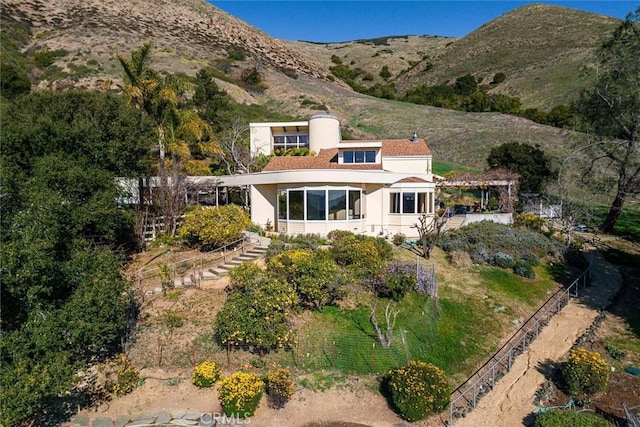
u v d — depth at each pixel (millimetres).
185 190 25750
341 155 29969
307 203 24219
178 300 16188
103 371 12695
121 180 22031
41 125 18000
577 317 18172
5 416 8742
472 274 21469
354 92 100562
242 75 77875
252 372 12773
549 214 34500
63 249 12211
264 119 57781
